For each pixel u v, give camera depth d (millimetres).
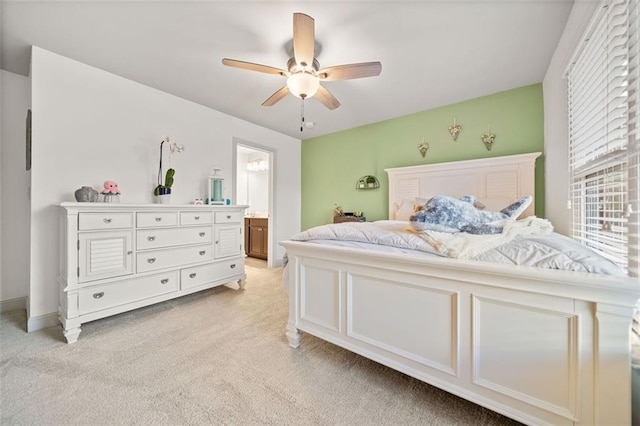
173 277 2465
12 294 2354
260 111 3369
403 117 3508
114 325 2104
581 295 889
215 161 3320
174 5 1611
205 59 2199
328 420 1163
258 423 1146
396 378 1464
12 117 2332
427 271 1217
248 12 1668
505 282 1026
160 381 1421
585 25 1489
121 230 2111
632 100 995
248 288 3146
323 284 1640
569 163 1928
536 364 987
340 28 1800
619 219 1181
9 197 2334
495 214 1405
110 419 1161
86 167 2279
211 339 1895
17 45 1992
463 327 1137
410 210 3160
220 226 2889
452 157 3127
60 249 2057
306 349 1771
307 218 4637
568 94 1905
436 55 2133
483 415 1189
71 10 1648
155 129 2748
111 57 2172
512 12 1666
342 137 4156
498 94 2838
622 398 846
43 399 1272
